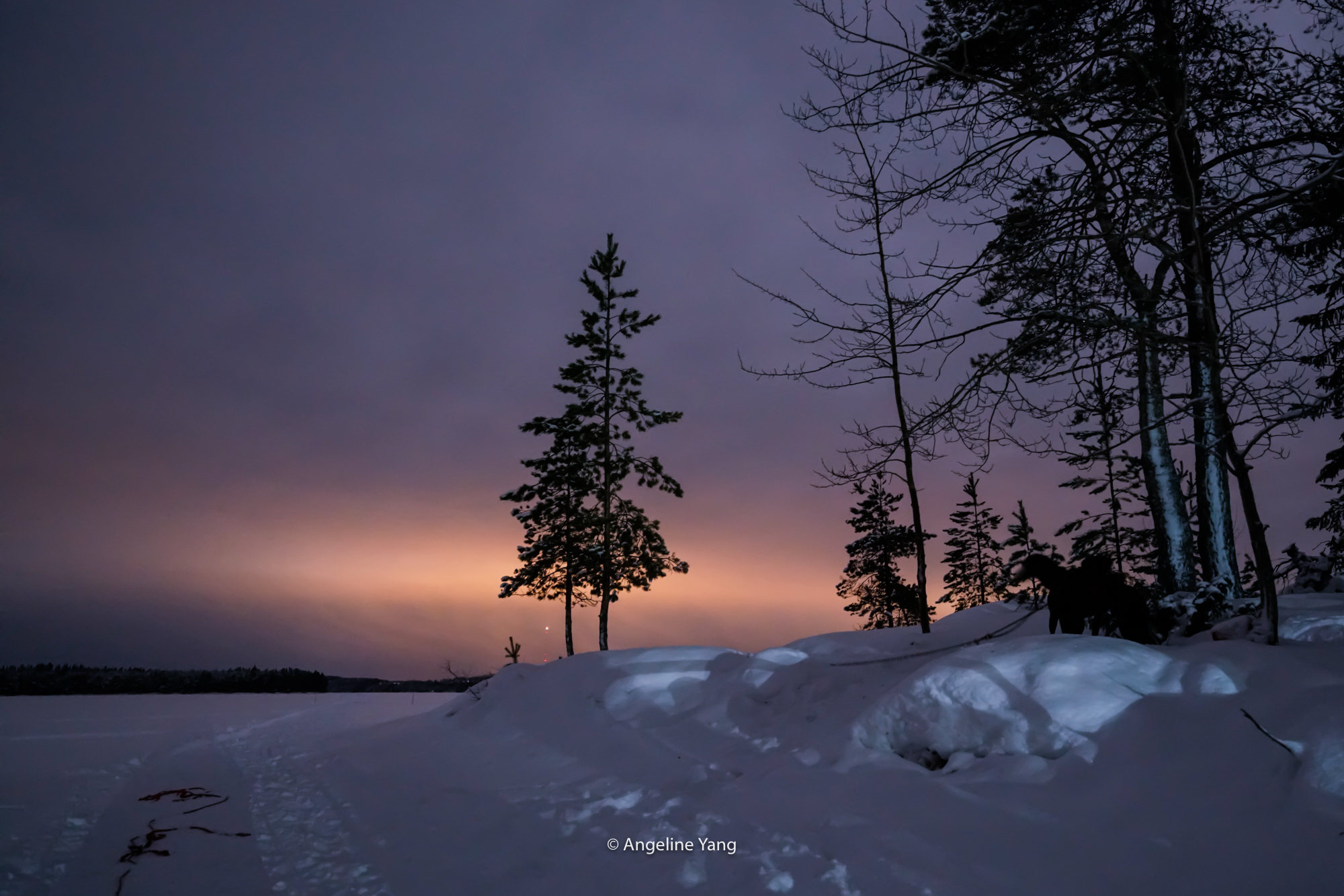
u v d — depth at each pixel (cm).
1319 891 372
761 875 484
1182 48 920
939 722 692
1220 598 962
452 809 734
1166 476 1147
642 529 2934
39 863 588
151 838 655
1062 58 869
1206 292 765
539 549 3022
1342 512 1653
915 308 845
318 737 1355
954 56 895
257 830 690
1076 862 449
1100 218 841
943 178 869
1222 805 475
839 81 768
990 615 1451
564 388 3016
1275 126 915
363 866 564
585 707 1182
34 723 1652
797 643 1341
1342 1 805
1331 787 453
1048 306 805
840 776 671
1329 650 654
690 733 998
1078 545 1744
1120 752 566
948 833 511
